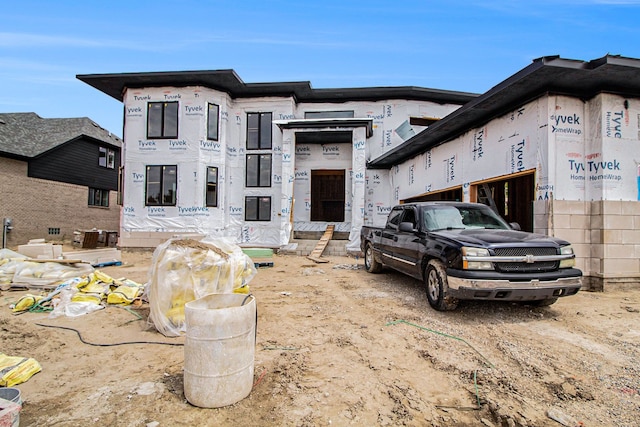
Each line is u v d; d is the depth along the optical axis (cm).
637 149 755
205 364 279
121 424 257
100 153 2545
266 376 336
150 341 428
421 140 1212
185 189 1548
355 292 717
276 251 1608
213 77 1534
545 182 755
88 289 623
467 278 488
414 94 1730
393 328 480
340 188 1848
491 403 289
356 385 320
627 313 548
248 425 258
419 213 685
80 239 1800
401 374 345
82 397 295
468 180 1031
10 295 678
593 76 700
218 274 488
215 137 1609
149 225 1557
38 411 275
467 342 427
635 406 290
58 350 402
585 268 750
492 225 656
